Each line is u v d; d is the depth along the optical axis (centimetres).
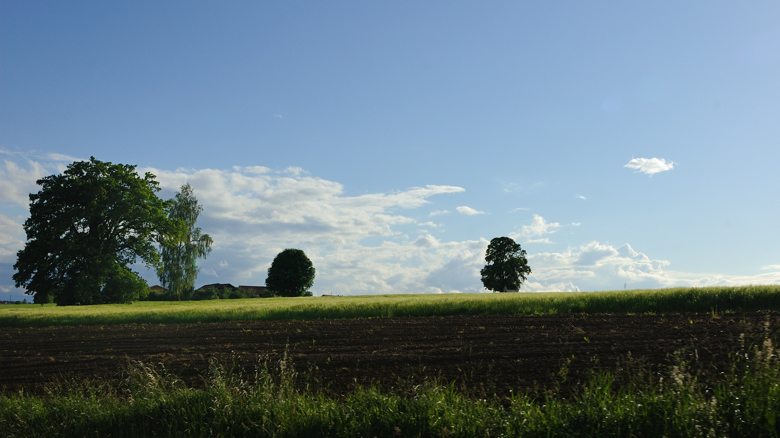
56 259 3772
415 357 952
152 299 6162
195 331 1662
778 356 527
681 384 484
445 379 743
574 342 1058
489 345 1074
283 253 6869
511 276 6247
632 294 2055
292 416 507
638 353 888
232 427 509
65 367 1067
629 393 489
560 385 667
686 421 417
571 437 417
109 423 565
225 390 580
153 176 4684
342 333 1441
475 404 492
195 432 511
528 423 442
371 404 505
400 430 442
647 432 419
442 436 434
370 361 931
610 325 1382
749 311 1739
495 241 6412
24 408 643
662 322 1402
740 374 612
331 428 481
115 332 1752
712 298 1886
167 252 5125
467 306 2019
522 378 725
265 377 662
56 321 2156
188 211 5384
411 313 2027
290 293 6800
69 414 600
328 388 719
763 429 409
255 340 1362
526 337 1184
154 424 554
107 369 1014
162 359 1086
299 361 970
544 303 2005
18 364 1137
